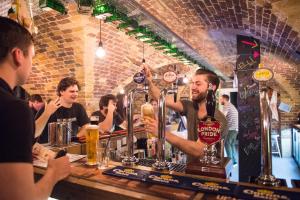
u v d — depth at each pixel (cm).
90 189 92
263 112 92
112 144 180
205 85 160
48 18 341
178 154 201
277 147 693
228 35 409
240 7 275
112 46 427
